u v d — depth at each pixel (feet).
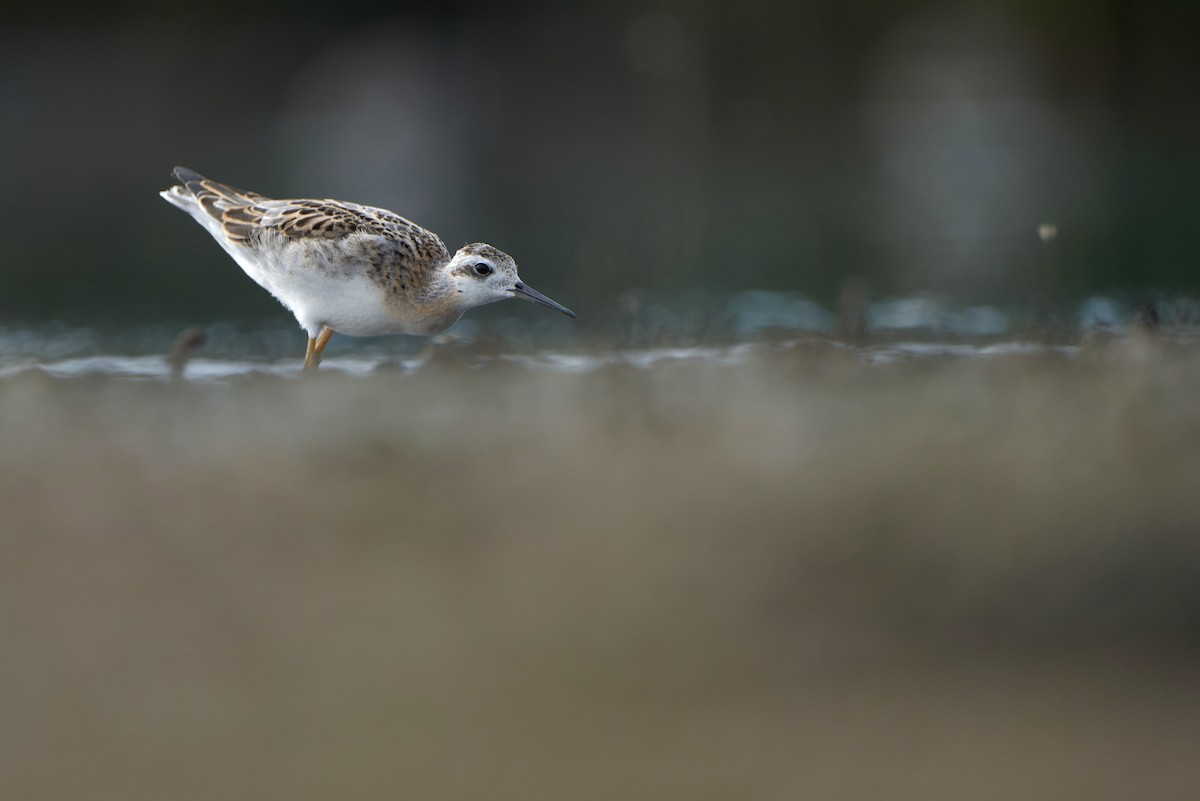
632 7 173.58
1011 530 27.86
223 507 30.14
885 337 59.00
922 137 164.86
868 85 179.11
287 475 32.12
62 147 160.25
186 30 177.88
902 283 82.07
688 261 91.86
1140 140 157.38
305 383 46.80
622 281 79.56
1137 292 75.82
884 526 28.22
